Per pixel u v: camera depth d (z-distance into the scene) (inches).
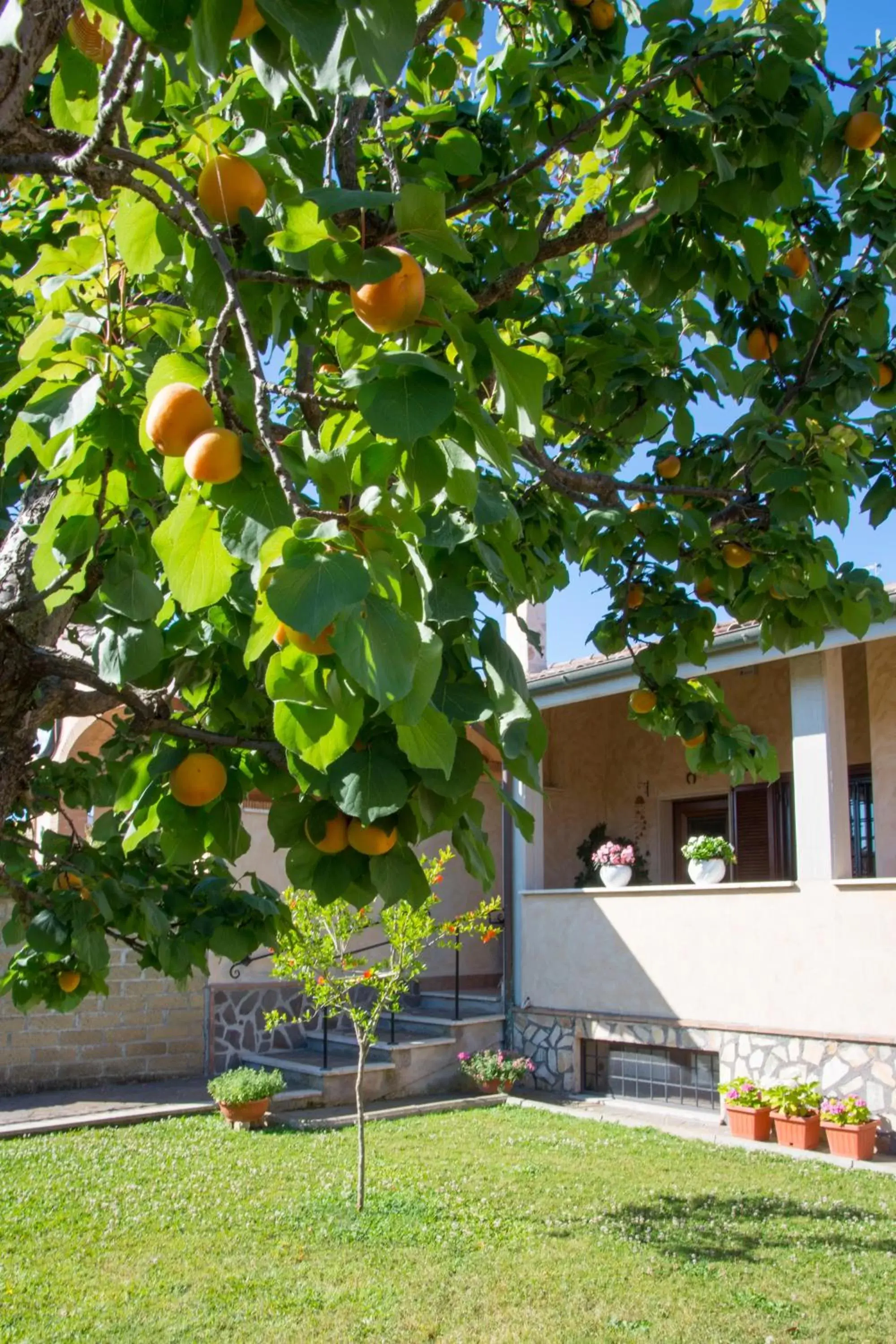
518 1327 220.1
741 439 162.9
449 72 149.6
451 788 71.4
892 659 469.4
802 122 134.1
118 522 86.8
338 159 107.8
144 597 82.0
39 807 159.3
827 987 408.2
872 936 397.4
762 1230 286.7
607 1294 238.7
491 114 151.3
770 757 195.3
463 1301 234.1
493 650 72.7
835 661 426.0
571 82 137.6
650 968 471.5
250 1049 503.5
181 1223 287.0
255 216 72.2
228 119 96.4
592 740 628.7
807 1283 246.8
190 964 142.2
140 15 59.4
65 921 131.4
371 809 69.2
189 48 61.6
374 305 62.1
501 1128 418.9
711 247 146.9
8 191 144.5
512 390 65.4
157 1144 372.2
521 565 79.5
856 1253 268.2
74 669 93.7
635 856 601.0
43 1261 257.9
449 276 64.4
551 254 149.5
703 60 131.0
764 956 429.7
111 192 79.5
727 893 446.3
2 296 154.5
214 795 86.0
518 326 167.8
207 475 61.6
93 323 78.2
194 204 67.2
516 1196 318.0
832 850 414.0
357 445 61.0
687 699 198.7
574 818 617.6
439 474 63.4
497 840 596.7
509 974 534.9
